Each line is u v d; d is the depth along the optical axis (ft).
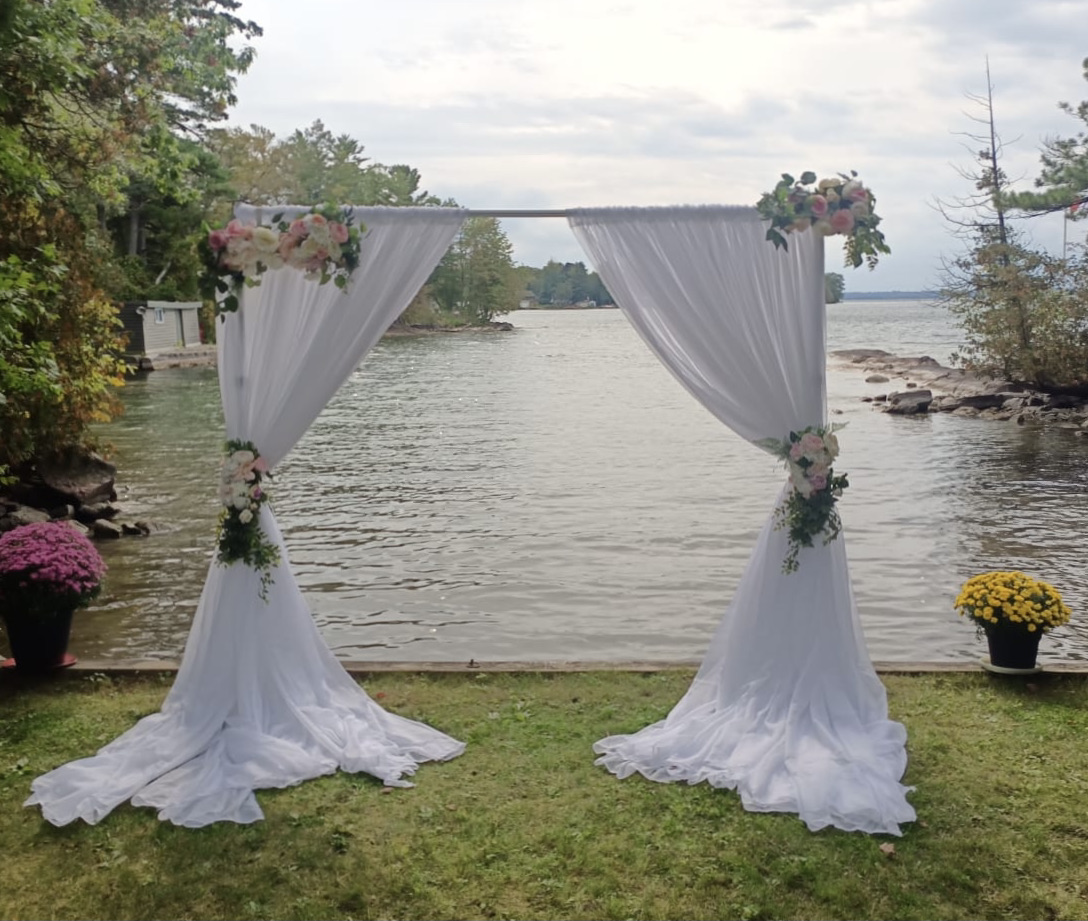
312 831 13.42
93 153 34.91
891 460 56.39
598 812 13.92
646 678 19.39
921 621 27.61
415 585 31.48
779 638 16.12
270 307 16.07
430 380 117.91
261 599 16.16
